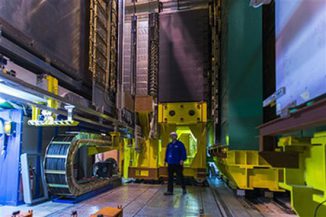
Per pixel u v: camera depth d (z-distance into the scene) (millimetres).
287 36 2242
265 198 5895
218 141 8578
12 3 3555
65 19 5000
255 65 6207
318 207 2000
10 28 3475
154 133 8320
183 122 8312
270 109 5699
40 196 5562
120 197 6047
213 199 5844
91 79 6199
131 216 4406
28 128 5477
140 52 9109
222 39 8195
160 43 9234
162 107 8508
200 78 8867
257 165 5730
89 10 6020
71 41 5215
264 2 3113
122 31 7754
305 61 1793
